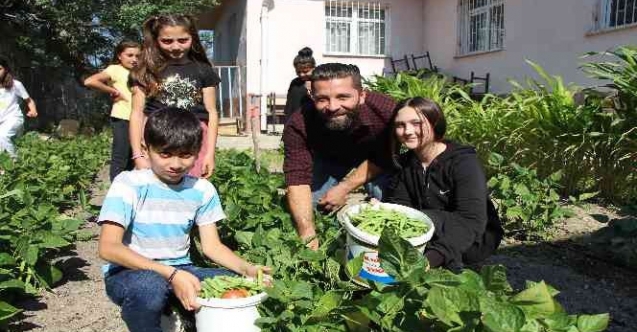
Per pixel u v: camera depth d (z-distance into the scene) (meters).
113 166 5.27
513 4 12.23
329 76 3.05
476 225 2.84
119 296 2.46
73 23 14.09
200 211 2.68
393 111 3.21
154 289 2.37
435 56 15.27
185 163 2.47
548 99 6.23
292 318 2.23
